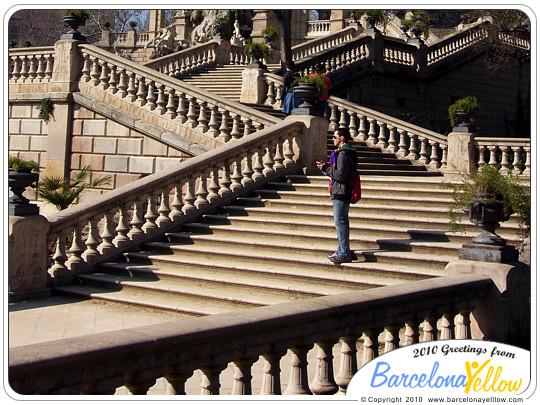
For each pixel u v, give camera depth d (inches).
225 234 475.8
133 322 346.3
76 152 728.3
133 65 681.0
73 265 437.4
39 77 771.4
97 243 453.4
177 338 159.2
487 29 1130.0
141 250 471.2
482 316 275.7
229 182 530.0
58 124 734.5
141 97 683.4
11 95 782.5
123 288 410.3
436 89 1162.0
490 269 275.7
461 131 601.6
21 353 137.5
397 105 1080.2
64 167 729.0
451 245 382.3
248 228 474.9
